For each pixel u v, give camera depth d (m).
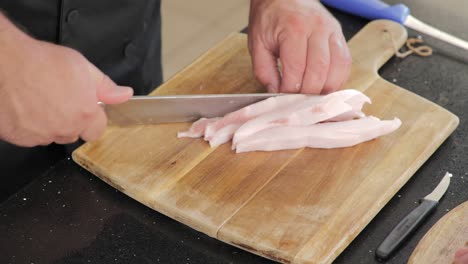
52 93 1.01
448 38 1.23
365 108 1.15
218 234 1.03
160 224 1.06
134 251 1.03
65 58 1.01
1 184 1.21
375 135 1.11
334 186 1.06
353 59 1.21
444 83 1.19
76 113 1.02
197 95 1.12
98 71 1.04
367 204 1.05
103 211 1.07
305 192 1.06
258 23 1.16
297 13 1.14
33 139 1.04
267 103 1.12
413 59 1.22
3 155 1.19
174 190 1.07
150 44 1.33
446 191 1.07
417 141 1.11
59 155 1.24
